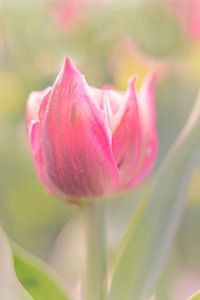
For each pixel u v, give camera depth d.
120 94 0.49
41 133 0.47
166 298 0.60
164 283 0.60
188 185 0.51
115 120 0.47
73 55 1.08
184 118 1.00
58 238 1.02
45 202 1.20
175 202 0.50
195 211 1.08
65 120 0.46
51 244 1.27
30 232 1.21
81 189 0.47
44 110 0.47
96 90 0.48
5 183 1.20
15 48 1.17
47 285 0.49
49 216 1.22
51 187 0.48
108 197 0.48
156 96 1.00
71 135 0.46
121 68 1.03
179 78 1.03
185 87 1.03
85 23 1.08
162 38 1.04
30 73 1.17
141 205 0.50
